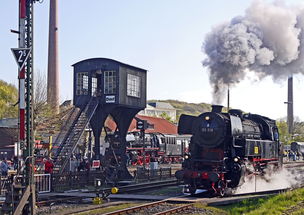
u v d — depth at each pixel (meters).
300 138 86.44
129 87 29.70
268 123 28.08
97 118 28.89
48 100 52.81
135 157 46.69
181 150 58.06
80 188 24.95
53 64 66.69
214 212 16.89
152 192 23.80
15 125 54.44
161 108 143.75
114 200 20.69
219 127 21.77
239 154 22.58
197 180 21.72
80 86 29.72
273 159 27.77
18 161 15.01
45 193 22.70
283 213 15.84
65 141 27.45
